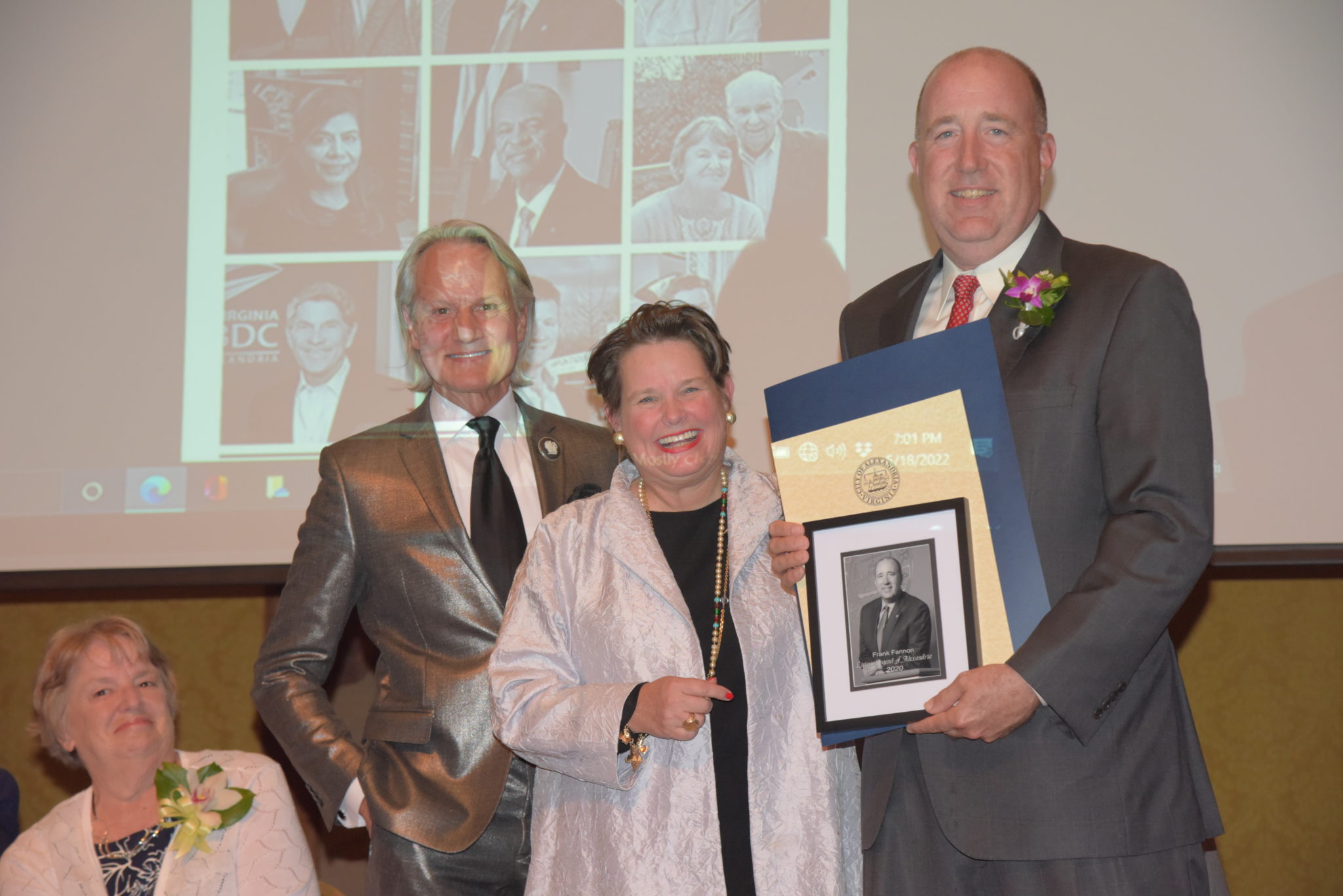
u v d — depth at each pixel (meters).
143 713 2.37
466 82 3.18
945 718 1.63
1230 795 3.54
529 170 3.15
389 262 3.14
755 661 1.89
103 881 2.25
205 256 3.15
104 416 3.11
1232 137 3.00
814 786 1.86
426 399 2.58
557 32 3.18
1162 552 1.63
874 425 1.81
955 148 1.93
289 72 3.20
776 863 1.82
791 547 1.81
